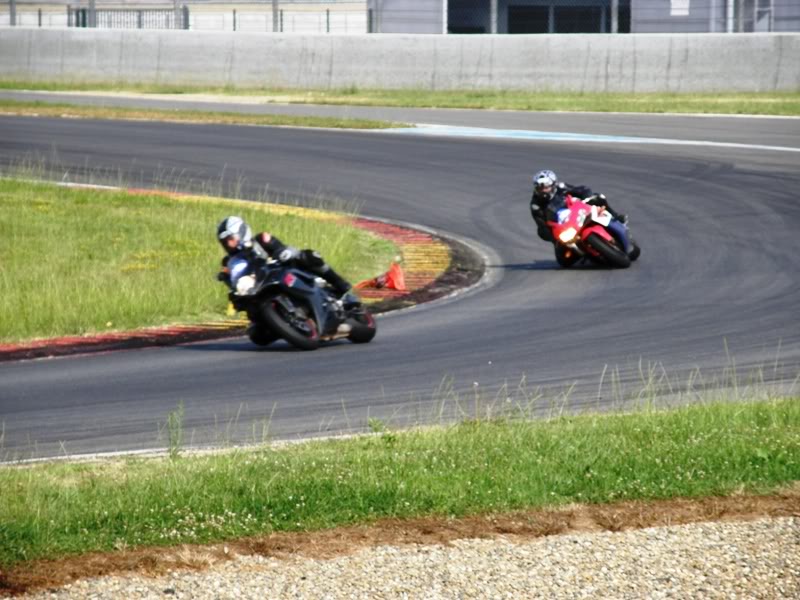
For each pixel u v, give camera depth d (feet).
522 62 292.40
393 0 332.39
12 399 82.53
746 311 108.99
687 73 285.02
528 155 207.62
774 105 263.08
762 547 47.37
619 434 65.00
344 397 81.56
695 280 124.36
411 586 43.50
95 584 43.98
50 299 111.14
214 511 51.70
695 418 68.59
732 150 208.03
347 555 46.93
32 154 209.36
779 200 167.22
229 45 310.65
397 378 87.10
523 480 55.36
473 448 61.98
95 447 69.56
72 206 159.74
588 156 205.05
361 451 61.98
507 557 46.44
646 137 223.92
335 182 188.44
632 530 49.67
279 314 96.89
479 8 344.90
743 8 312.50
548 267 135.33
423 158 206.80
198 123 247.50
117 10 383.04
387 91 299.79
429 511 52.03
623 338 99.45
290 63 306.96
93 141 223.71
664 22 318.65
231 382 86.99
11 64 327.26
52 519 50.42
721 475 56.44
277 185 186.39
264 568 45.57
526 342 98.84
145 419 76.18
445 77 296.92
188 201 167.43
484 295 121.19
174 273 123.75
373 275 132.46
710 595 42.45
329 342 101.65
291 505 52.26
